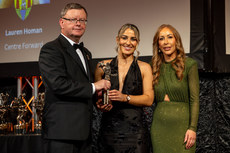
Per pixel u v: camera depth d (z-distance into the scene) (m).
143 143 2.62
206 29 3.49
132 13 3.75
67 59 2.31
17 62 4.13
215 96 3.86
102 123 2.72
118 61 2.78
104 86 2.34
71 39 2.43
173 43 2.75
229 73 3.81
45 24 4.06
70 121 2.26
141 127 2.64
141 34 3.71
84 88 2.25
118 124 2.62
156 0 3.67
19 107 3.74
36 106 3.56
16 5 4.19
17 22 4.18
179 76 2.70
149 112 3.94
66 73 2.29
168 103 2.74
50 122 2.27
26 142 3.30
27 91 4.32
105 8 3.86
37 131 3.53
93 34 3.89
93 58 3.87
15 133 3.55
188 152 2.63
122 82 2.72
